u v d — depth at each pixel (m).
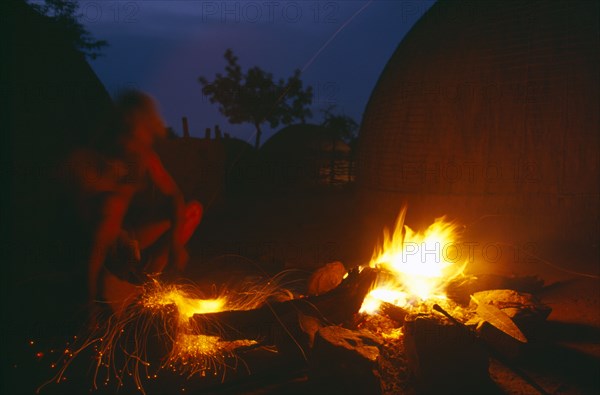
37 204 4.45
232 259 6.89
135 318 3.87
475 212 7.63
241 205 12.84
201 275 6.05
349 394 3.16
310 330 3.71
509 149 7.38
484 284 4.86
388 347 3.71
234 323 3.83
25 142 4.64
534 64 7.23
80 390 3.35
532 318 3.91
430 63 8.12
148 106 4.26
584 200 7.04
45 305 4.16
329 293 4.11
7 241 4.40
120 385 3.41
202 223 10.07
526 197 7.32
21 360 3.67
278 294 5.00
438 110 7.91
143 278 4.46
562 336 4.15
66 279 4.19
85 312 4.00
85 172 4.06
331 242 8.01
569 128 7.05
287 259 6.85
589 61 6.98
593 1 7.14
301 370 3.54
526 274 5.84
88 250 4.00
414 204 8.16
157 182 4.48
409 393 3.26
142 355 3.76
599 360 3.70
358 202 9.61
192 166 10.97
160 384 3.42
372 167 8.99
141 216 4.88
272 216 10.95
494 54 7.55
